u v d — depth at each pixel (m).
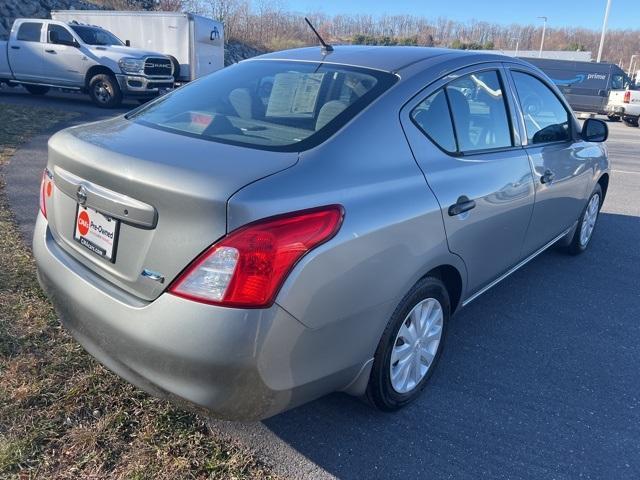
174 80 15.37
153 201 1.99
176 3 33.41
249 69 3.12
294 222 1.95
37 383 2.68
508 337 3.62
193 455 2.35
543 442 2.63
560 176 3.98
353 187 2.21
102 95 13.72
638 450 2.61
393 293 2.38
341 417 2.71
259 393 1.99
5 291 3.49
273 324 1.92
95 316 2.17
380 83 2.68
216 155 2.15
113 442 2.38
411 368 2.75
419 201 2.47
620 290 4.47
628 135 17.31
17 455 2.25
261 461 2.38
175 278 1.95
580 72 23.09
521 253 3.71
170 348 1.94
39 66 14.15
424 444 2.56
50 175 2.62
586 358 3.41
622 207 7.20
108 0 29.62
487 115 3.22
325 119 2.45
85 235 2.34
